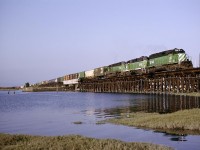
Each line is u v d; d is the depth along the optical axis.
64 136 19.98
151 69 74.88
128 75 89.38
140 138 21.14
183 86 60.38
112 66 110.12
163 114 32.25
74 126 29.73
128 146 16.47
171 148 16.91
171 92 65.50
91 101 72.44
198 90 56.91
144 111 39.41
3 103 76.50
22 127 30.52
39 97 109.75
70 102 72.31
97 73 125.38
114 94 103.31
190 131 22.77
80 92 148.25
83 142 17.45
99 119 34.34
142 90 86.81
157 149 16.05
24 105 66.75
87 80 139.62
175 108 40.06
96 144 16.77
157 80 73.56
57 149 15.59
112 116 36.72
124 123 28.73
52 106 61.03
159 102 52.59
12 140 19.11
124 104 55.44
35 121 35.41
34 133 26.38
